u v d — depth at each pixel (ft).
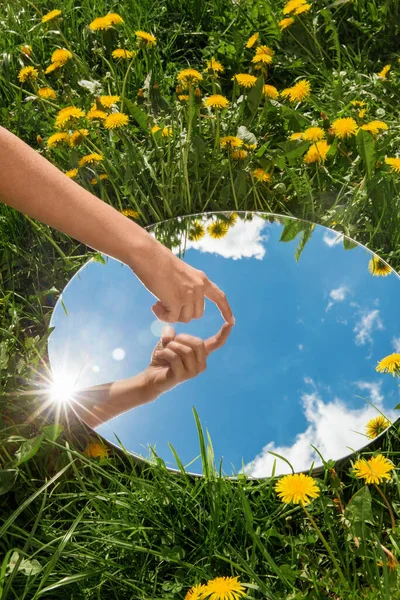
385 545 3.40
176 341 4.03
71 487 3.66
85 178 4.81
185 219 4.57
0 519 3.54
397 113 5.20
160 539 3.48
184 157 4.66
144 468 3.68
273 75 5.64
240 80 4.91
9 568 3.31
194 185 4.76
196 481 3.56
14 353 3.95
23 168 3.08
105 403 3.86
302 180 4.69
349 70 5.47
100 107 4.82
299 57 5.62
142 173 4.77
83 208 3.17
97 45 5.77
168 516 3.52
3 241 4.62
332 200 4.74
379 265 4.21
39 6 6.12
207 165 4.81
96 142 4.98
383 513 3.49
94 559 3.36
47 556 3.43
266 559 3.35
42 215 3.16
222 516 3.49
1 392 3.75
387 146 4.69
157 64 5.69
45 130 5.18
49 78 5.65
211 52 5.72
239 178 4.70
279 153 4.80
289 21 5.56
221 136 4.97
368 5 5.87
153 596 3.28
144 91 5.19
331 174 4.77
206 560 3.40
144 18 5.97
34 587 3.32
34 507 3.57
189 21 6.06
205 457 3.56
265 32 5.76
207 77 5.28
